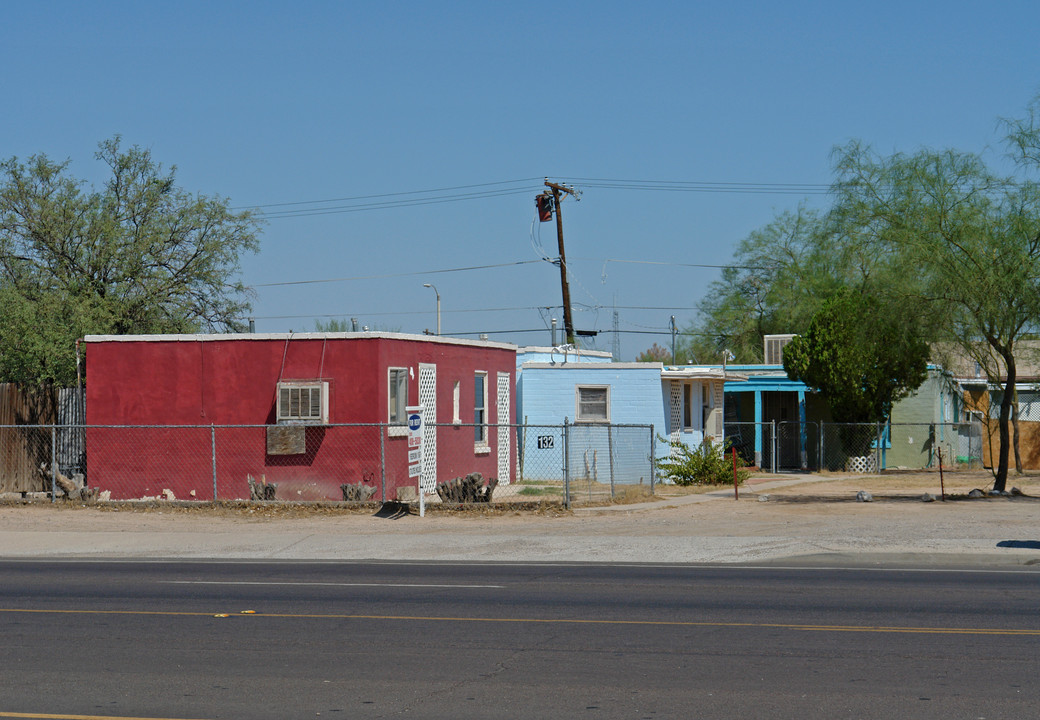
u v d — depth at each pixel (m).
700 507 22.59
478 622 10.80
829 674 8.34
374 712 7.35
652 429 25.17
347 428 23.17
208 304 35.00
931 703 7.44
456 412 26.69
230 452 23.69
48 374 28.45
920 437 35.81
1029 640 9.66
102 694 7.94
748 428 38.53
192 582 14.14
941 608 11.49
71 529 20.23
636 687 7.97
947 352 25.61
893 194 23.34
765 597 12.37
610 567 15.59
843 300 33.84
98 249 32.75
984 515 20.45
